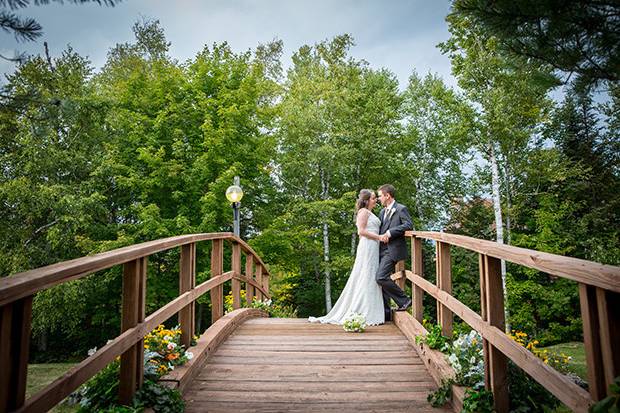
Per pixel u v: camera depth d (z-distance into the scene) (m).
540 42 2.84
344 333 5.16
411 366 3.97
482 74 14.77
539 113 15.12
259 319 6.23
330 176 19.69
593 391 1.63
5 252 12.98
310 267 19.61
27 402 1.77
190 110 15.38
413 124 20.66
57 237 13.08
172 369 3.46
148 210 13.18
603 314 1.58
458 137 16.06
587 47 2.77
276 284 17.59
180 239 3.71
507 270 16.98
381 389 3.45
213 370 3.90
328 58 21.61
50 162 13.47
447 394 3.15
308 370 3.89
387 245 5.66
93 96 14.28
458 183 21.19
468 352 3.31
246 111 15.18
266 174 16.45
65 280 2.00
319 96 18.94
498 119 14.58
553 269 1.89
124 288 2.87
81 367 2.15
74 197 13.09
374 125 18.91
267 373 3.82
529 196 17.62
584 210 17.44
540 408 2.80
